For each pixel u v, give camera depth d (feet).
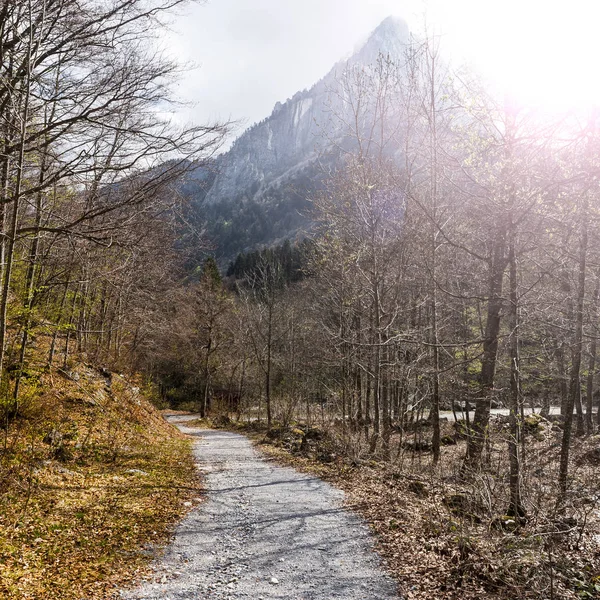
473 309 60.85
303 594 17.43
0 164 28.84
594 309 41.60
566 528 23.15
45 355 59.72
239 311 130.21
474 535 20.75
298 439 67.21
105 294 67.67
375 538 23.39
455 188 36.55
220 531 25.53
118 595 17.26
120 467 39.37
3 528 21.58
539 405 101.35
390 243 54.65
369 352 56.85
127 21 30.37
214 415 135.74
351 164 52.80
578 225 31.71
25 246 36.32
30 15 25.32
